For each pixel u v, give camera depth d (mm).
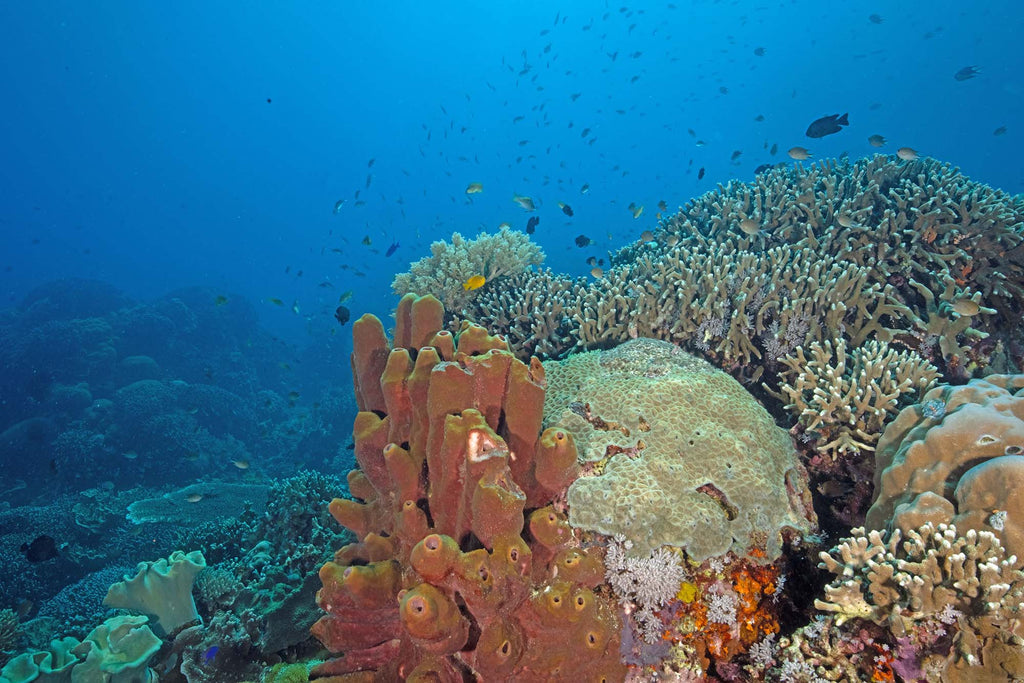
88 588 8203
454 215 83562
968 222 5480
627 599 3059
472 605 2395
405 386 3254
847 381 4172
